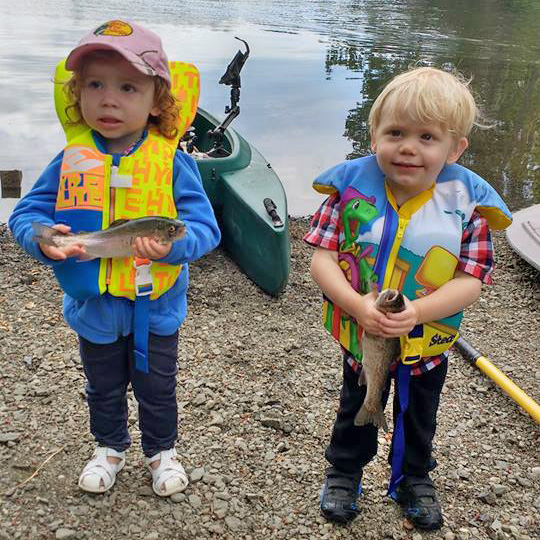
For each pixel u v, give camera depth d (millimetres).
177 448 3510
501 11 25016
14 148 9367
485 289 6141
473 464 3646
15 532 2857
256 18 22047
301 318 5266
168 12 22188
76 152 2682
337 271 2686
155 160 2707
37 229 2445
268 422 3789
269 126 11203
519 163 10367
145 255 2520
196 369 4324
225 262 6137
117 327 2777
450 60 16734
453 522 3164
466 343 4754
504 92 14156
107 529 2922
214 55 16062
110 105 2564
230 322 5066
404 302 2430
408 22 22328
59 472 3229
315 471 3432
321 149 10289
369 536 3023
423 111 2414
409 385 2844
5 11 20562
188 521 3012
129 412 3723
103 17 20469
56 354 4316
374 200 2646
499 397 4336
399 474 2893
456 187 2607
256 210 5566
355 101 12891
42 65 13984
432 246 2580
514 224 7031
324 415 3945
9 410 3705
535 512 3295
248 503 3172
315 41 18688
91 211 2652
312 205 8398
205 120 7602
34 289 5273
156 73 2592
